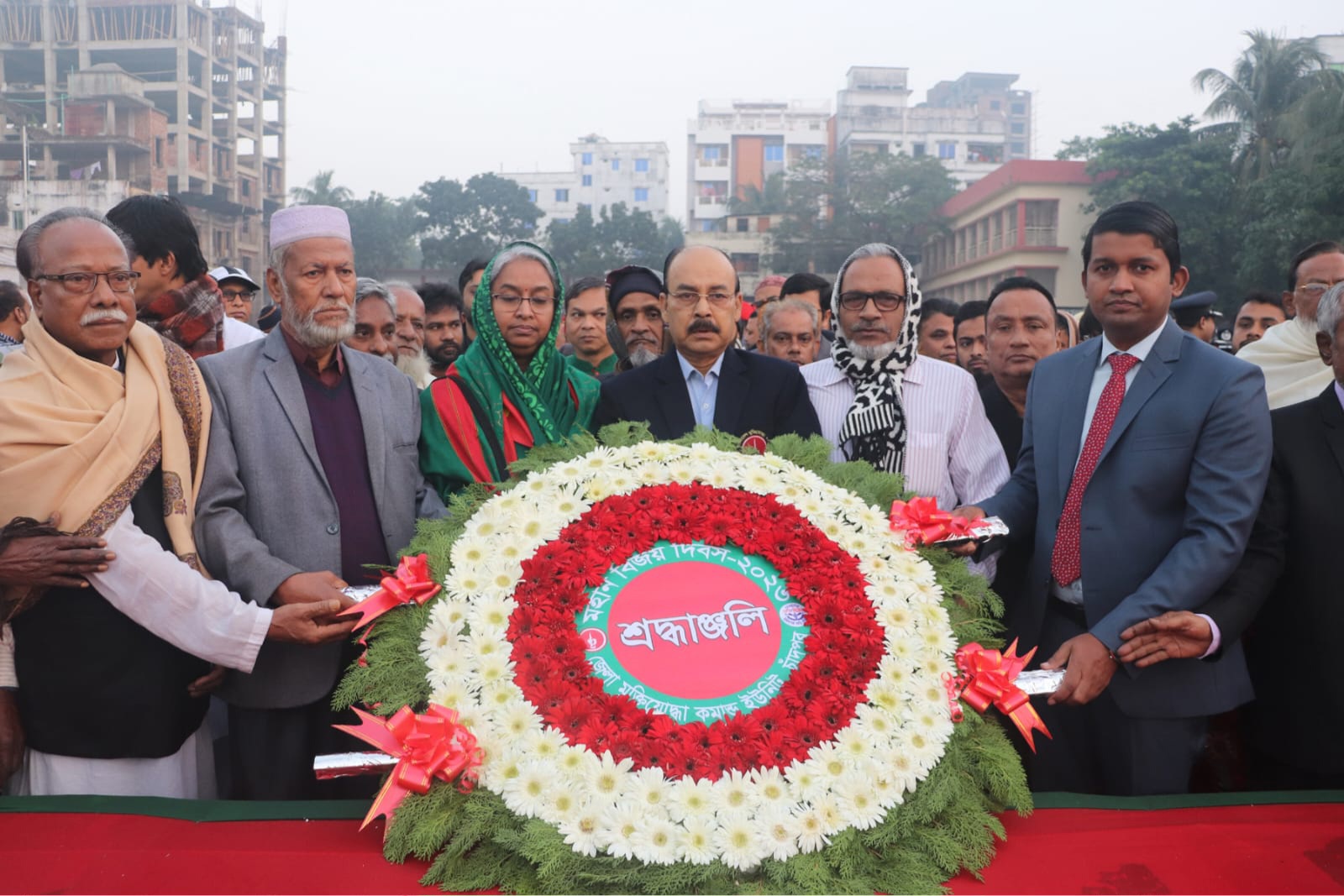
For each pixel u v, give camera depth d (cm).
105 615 256
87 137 4916
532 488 261
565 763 199
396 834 200
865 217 5216
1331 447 276
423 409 319
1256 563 267
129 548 251
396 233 6359
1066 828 219
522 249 335
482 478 310
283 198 6588
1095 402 288
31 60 5756
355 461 291
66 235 252
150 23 5469
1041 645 290
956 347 579
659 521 252
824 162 5372
